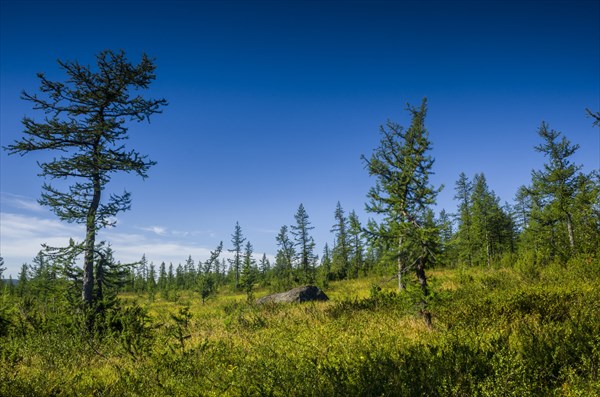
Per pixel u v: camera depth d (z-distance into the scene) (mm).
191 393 5453
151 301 51688
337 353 6859
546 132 30000
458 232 9398
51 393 5891
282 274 56188
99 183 16703
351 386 4715
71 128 16688
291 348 7863
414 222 9664
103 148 17031
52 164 15977
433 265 9484
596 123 17625
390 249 9648
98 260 15500
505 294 11352
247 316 16016
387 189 10016
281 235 58750
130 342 9227
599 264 16516
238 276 68562
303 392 4824
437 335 7648
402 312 10031
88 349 9609
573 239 26422
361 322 10672
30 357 9125
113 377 6773
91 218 15422
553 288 12031
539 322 7656
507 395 4051
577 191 27781
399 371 5012
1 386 6012
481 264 34969
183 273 89312
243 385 5398
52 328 12711
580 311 7488
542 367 4742
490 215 46188
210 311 23297
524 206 50125
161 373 6598
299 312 14633
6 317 13125
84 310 13328
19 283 44000
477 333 7113
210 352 7844
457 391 4250
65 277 15406
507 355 5023
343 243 54781
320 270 52562
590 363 4641
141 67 17656
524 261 23016
